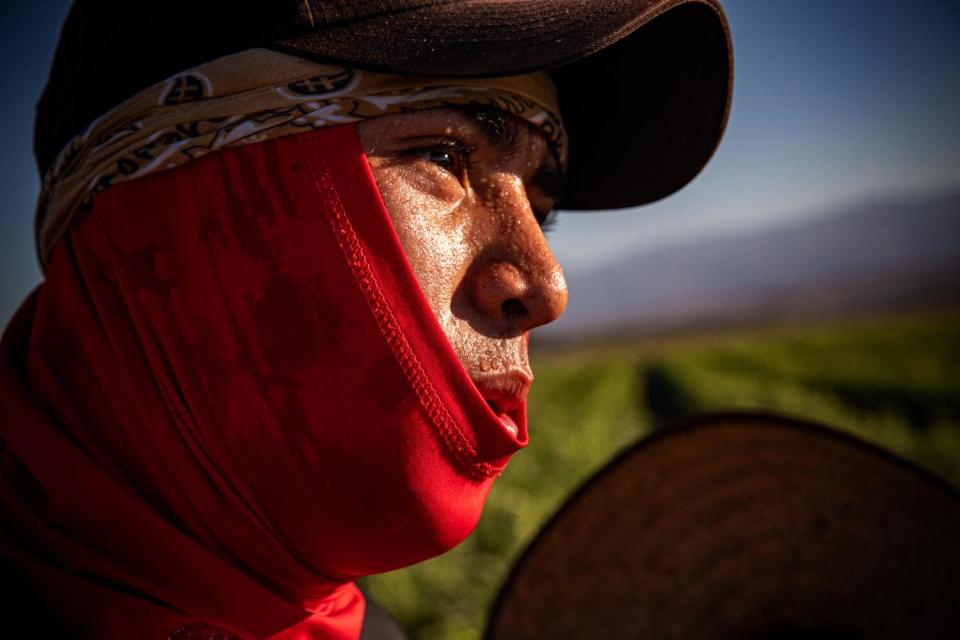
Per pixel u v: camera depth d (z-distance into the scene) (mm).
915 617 1512
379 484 988
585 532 1640
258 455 974
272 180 973
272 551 1024
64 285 1038
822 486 1560
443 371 996
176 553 976
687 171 1572
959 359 28984
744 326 72812
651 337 76188
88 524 971
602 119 1601
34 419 996
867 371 25875
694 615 1687
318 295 968
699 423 1557
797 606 1628
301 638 1065
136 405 986
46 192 1121
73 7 1124
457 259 1043
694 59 1436
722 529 1652
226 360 964
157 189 979
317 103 973
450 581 7223
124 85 1018
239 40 982
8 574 937
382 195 1006
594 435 15031
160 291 971
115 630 928
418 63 973
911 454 13141
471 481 1046
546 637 1650
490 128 1067
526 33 1018
